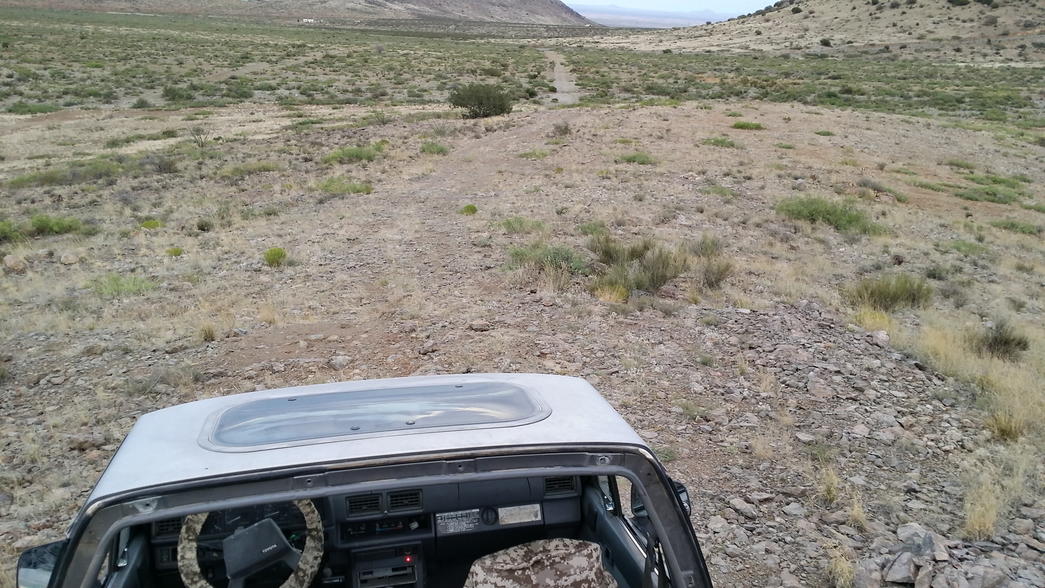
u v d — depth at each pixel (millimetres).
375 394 2969
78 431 7215
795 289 12914
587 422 2676
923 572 4645
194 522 2393
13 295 12859
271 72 83062
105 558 2320
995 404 7879
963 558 4926
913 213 23578
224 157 32594
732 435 7016
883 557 4902
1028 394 8125
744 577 4875
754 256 15820
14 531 5445
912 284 13422
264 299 11852
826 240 18328
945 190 28188
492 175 25781
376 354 9094
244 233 17719
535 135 34688
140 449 2488
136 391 8117
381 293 12047
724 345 9633
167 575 2715
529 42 191000
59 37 112438
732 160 29359
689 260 14297
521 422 2625
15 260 15211
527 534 2922
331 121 46781
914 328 11461
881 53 133000
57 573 2107
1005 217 24656
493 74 86625
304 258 14680
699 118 40875
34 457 6648
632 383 8180
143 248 16766
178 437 2568
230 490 2201
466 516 2816
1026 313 13836
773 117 42438
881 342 10086
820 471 6383
